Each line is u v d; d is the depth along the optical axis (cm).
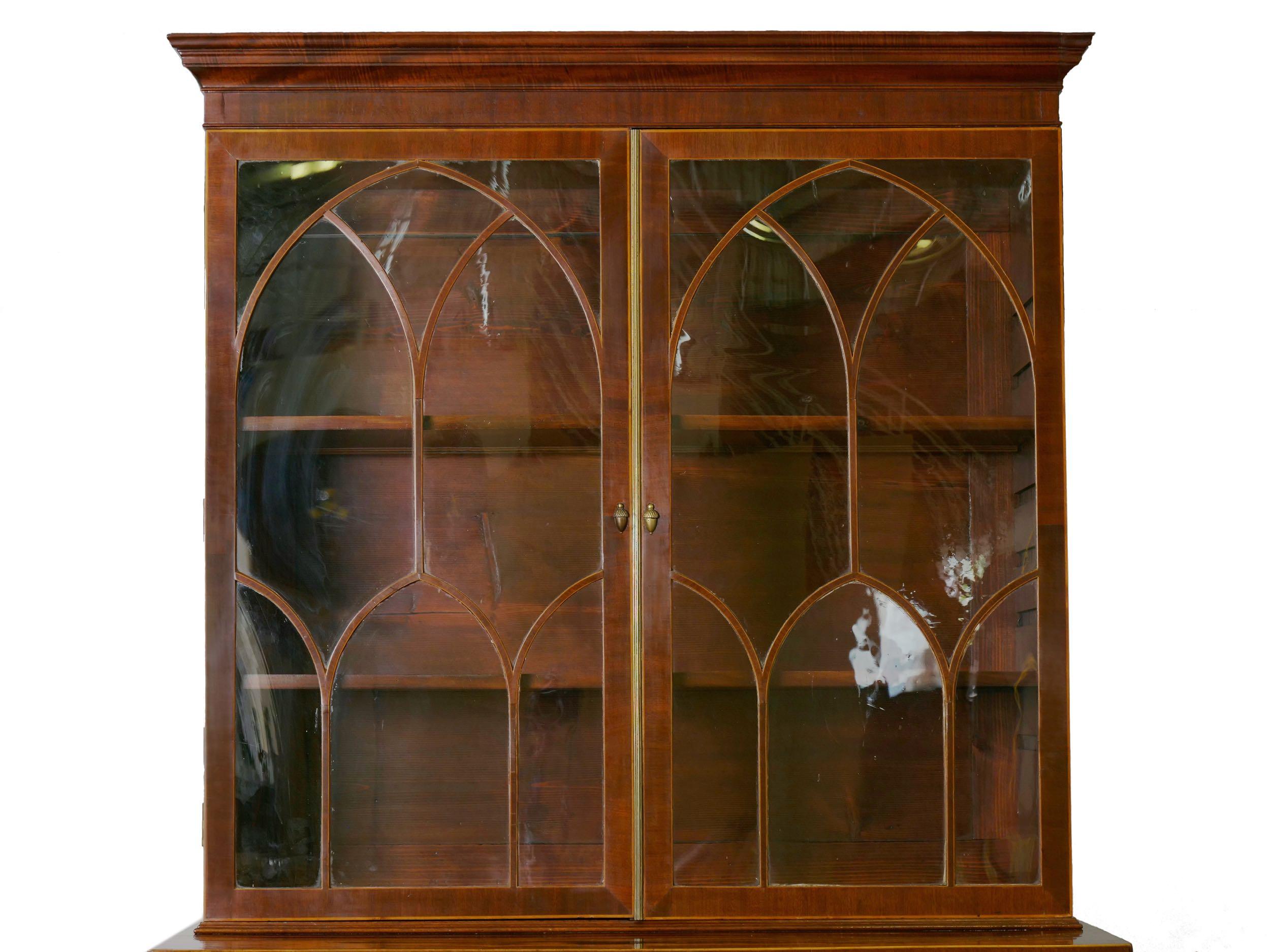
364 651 170
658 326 173
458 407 173
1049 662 171
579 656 170
